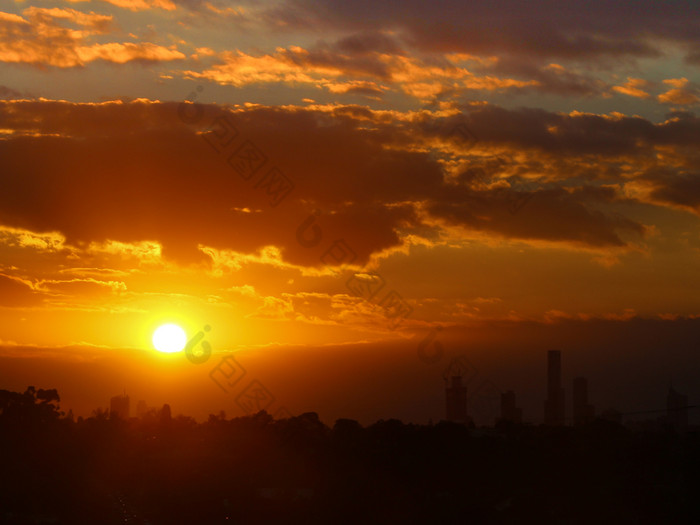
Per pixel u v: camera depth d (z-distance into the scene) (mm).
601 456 75125
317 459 82062
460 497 69688
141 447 91375
